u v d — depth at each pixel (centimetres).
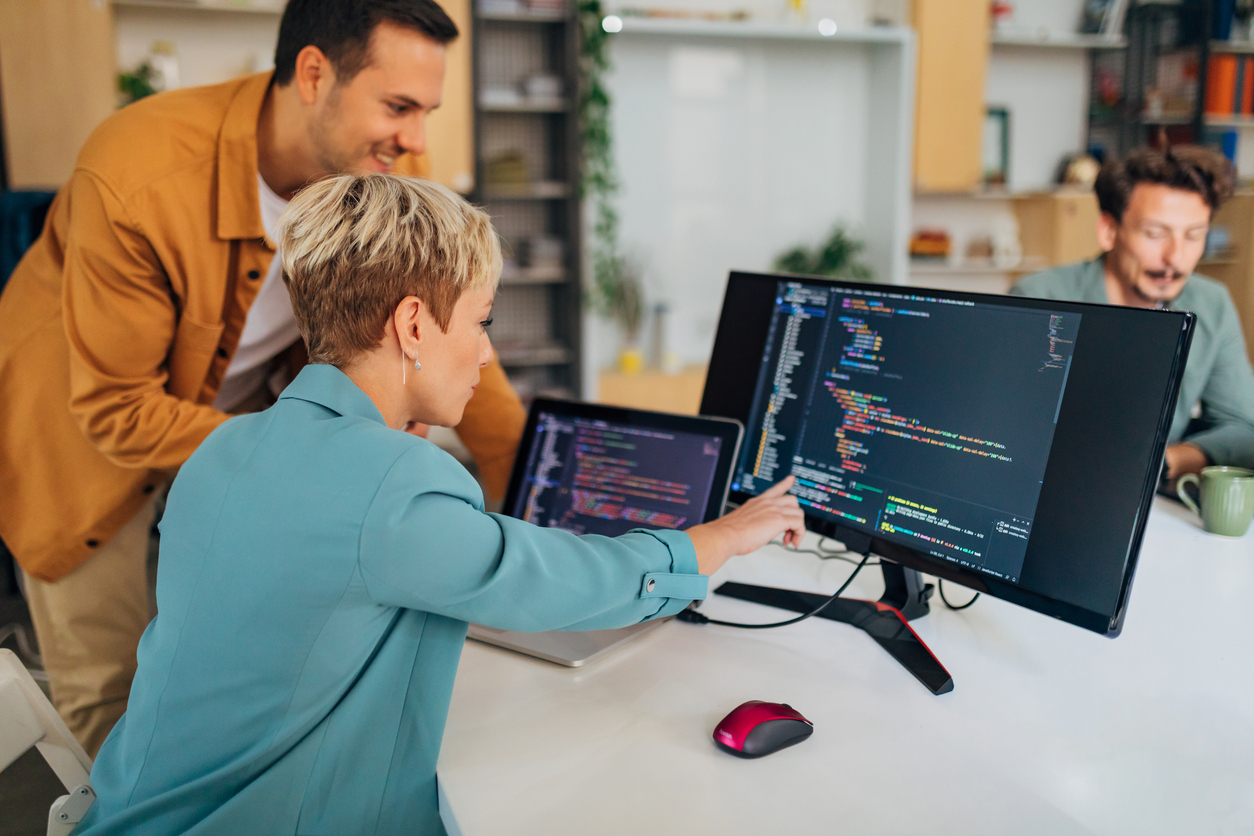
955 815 80
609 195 512
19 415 157
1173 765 87
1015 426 103
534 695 102
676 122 515
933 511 110
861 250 546
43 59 368
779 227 543
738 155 529
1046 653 111
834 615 121
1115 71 555
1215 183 183
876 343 119
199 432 144
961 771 86
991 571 104
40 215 254
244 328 158
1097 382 96
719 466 128
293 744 84
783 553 147
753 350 135
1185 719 95
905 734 93
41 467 158
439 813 88
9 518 160
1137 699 100
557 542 90
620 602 94
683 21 467
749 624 119
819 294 127
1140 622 118
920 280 560
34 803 206
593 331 524
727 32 478
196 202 146
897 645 111
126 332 145
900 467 114
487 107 448
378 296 88
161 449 144
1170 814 80
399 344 90
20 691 97
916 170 521
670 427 133
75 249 142
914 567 111
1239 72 529
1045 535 99
